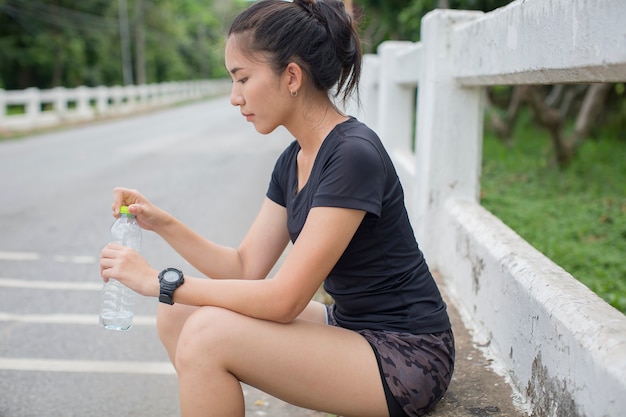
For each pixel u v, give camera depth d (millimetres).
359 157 1998
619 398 1645
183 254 2459
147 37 45656
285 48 2057
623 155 10352
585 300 2074
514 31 2518
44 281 4887
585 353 1843
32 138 16156
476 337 2879
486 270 2848
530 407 2248
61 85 36562
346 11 2152
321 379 2023
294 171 2275
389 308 2148
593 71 1900
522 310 2375
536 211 6688
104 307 2531
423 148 3865
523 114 14922
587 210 6750
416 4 9898
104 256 2146
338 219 1982
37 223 6738
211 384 1990
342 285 2178
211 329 1978
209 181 9289
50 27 35156
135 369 3512
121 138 16047
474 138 3734
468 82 3428
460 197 3762
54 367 3520
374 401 2053
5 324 4078
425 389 2092
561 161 9398
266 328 2008
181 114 26062
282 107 2117
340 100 2422
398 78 5617
